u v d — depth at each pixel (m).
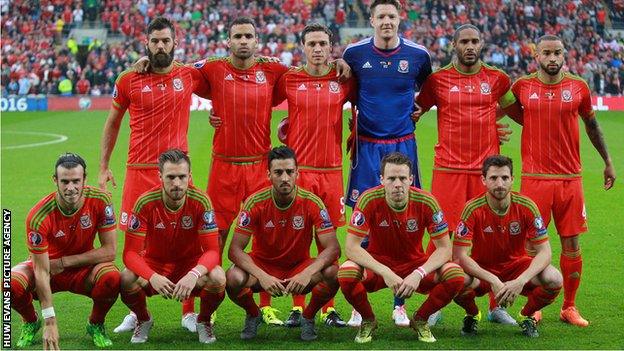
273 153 6.82
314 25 7.66
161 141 7.74
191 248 7.18
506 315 7.55
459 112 7.78
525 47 37.41
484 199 7.07
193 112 30.53
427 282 7.02
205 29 39.28
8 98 34.00
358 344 6.80
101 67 35.41
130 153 7.83
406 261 7.24
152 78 7.72
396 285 6.73
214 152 8.03
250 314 7.02
